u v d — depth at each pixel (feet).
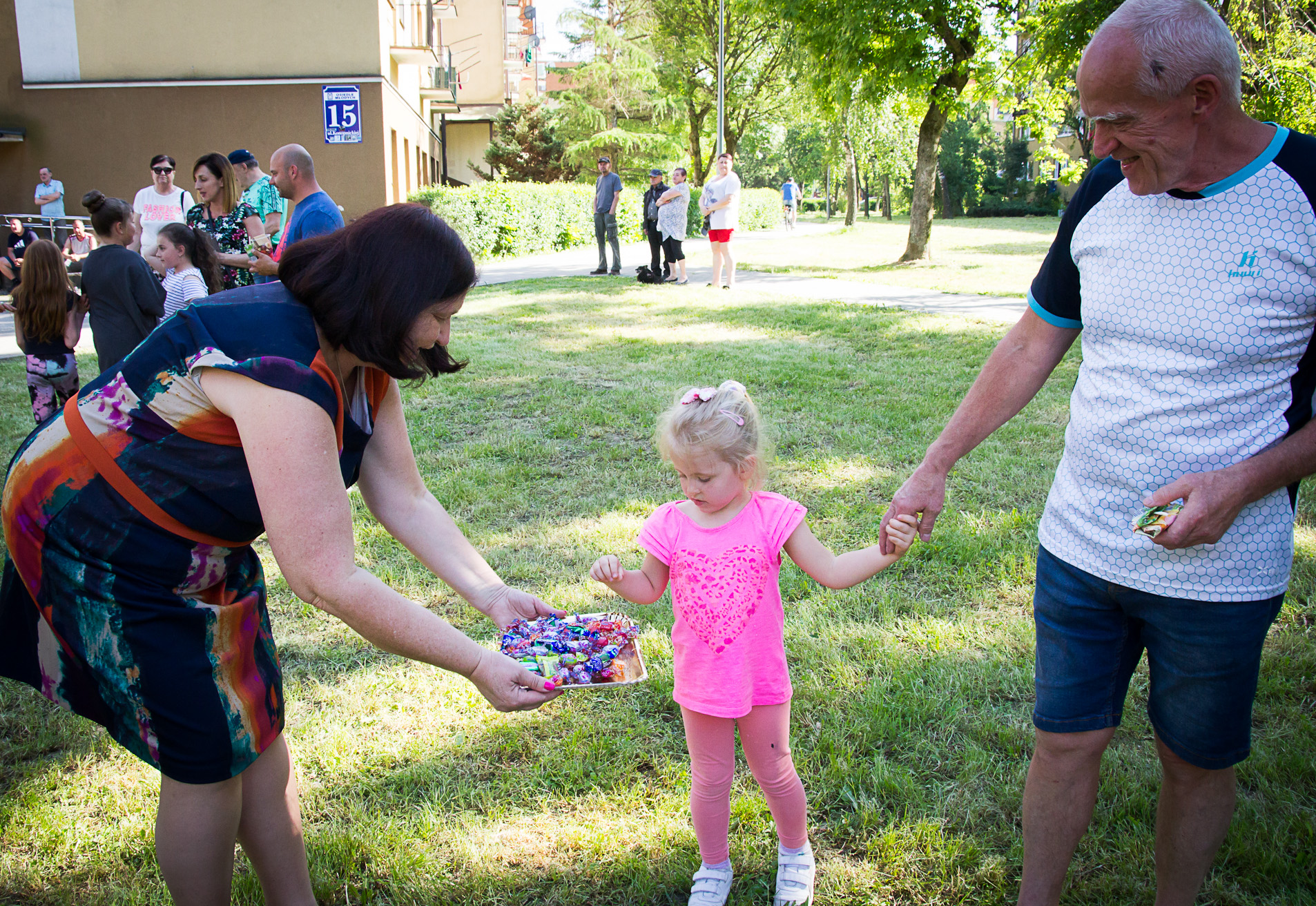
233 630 6.16
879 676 10.69
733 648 7.26
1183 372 5.89
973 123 176.04
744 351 27.84
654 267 45.98
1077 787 6.75
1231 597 5.92
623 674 7.04
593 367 26.25
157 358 5.65
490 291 43.55
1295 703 9.91
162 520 5.77
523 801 8.87
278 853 6.89
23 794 9.00
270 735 6.36
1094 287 6.30
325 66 61.98
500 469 17.89
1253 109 31.17
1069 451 6.72
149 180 63.21
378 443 7.30
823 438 19.24
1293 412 5.80
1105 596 6.43
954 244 78.95
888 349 27.99
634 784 9.11
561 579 13.28
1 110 61.82
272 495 5.49
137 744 5.96
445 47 108.78
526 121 119.44
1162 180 5.67
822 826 8.48
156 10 61.00
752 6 63.87
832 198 211.61
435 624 5.92
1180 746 6.39
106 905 7.62
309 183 21.04
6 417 22.66
